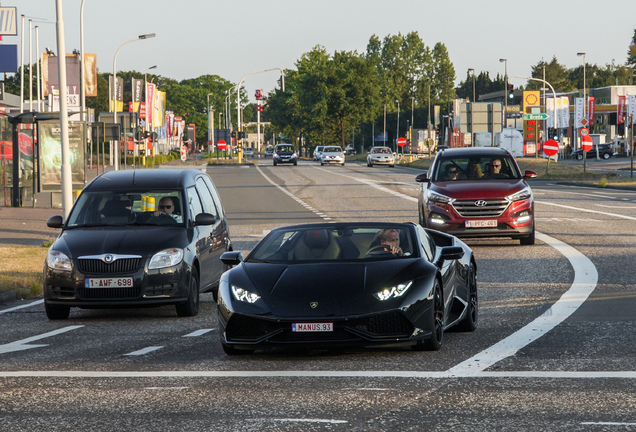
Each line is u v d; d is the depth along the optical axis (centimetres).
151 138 13800
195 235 2333
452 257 1730
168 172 2533
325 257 1686
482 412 1145
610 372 1386
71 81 8481
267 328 1532
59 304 2197
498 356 1552
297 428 1080
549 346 1641
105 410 1203
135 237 2245
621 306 2112
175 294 2197
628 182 9000
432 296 1584
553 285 2508
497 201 3469
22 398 1295
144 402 1249
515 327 1875
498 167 3744
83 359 1645
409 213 5366
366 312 1516
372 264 1631
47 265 2214
